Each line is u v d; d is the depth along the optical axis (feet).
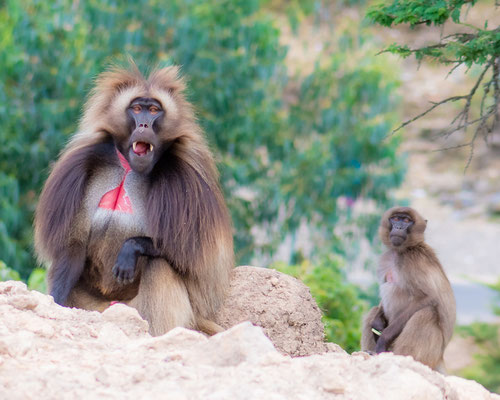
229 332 18.48
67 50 55.93
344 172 61.41
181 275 27.94
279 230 61.52
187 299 27.96
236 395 15.97
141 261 28.78
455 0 28.27
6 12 58.54
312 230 61.93
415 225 32.60
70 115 54.95
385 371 17.54
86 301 29.12
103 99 29.30
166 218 27.48
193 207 27.73
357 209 81.05
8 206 51.85
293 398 16.21
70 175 27.99
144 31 57.62
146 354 18.80
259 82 59.82
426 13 28.07
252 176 60.13
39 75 55.98
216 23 58.54
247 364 17.61
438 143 113.70
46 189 28.40
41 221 28.12
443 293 32.01
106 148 28.66
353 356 19.51
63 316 21.53
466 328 59.16
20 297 21.07
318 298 42.45
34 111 55.77
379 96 62.08
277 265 46.26
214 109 58.03
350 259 62.03
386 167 62.08
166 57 55.62
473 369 54.85
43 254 28.30
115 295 29.04
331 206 61.46
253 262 61.11
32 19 55.98
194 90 56.85
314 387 16.81
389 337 31.65
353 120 61.93
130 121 28.04
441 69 124.26
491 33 27.43
